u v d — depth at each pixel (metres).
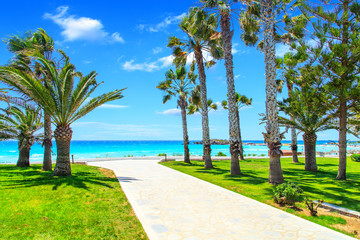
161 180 11.51
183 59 19.55
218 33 16.59
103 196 8.06
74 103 12.08
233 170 13.94
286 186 7.86
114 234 5.08
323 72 11.18
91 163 20.66
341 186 10.40
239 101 26.02
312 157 16.44
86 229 5.30
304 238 4.94
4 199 7.31
